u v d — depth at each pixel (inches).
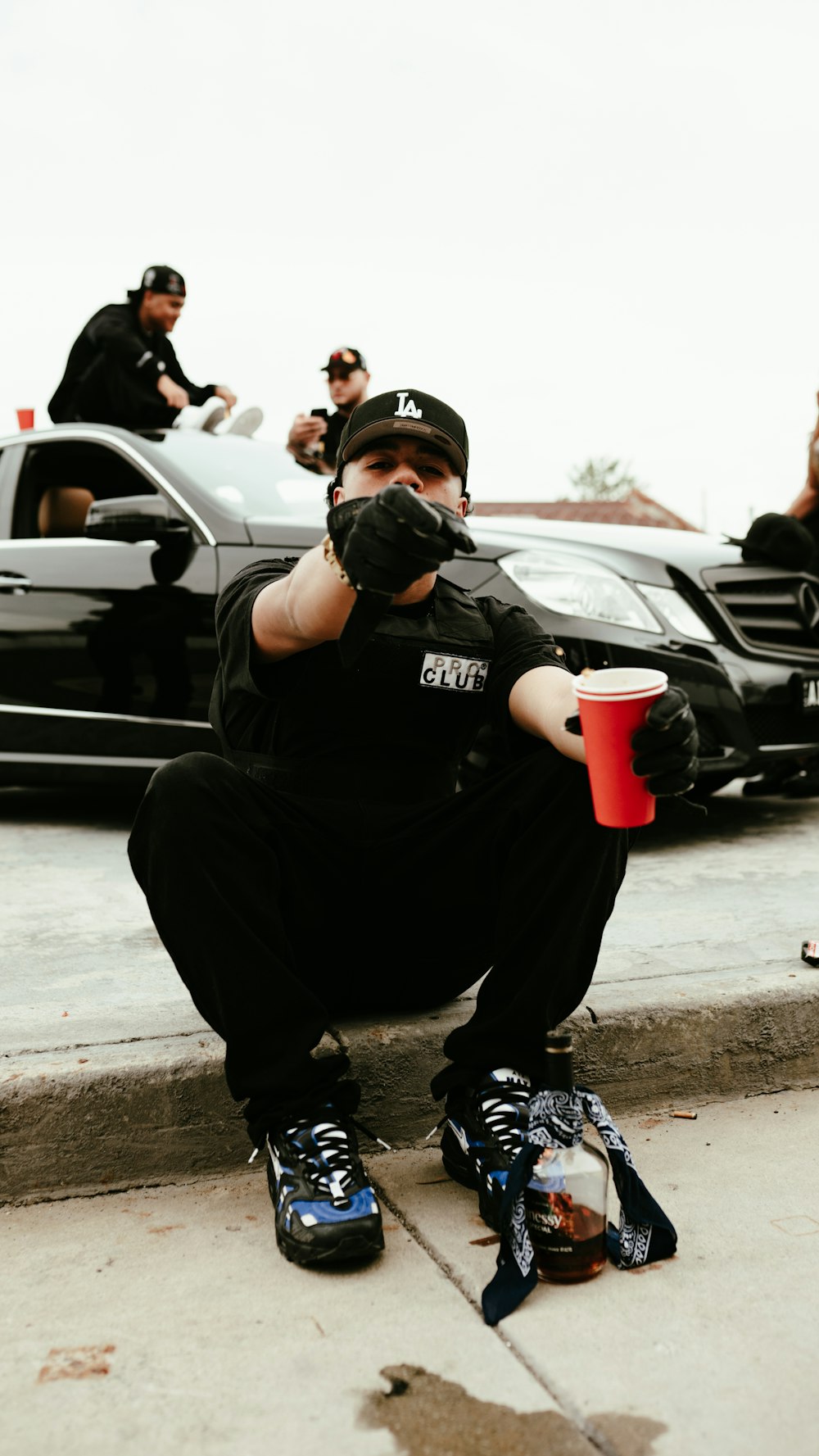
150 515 142.2
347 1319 53.1
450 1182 67.4
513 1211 54.9
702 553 137.1
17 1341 51.5
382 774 67.7
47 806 175.0
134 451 155.6
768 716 132.9
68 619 149.0
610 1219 61.8
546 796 61.9
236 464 160.6
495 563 129.3
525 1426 45.6
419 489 67.5
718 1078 79.7
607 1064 76.5
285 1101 60.7
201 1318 53.2
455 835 65.1
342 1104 62.0
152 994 81.4
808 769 152.5
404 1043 72.5
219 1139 68.6
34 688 150.8
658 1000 78.7
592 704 49.8
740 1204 64.0
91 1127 66.3
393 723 66.9
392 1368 49.4
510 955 63.1
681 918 102.7
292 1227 57.3
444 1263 57.9
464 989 74.5
